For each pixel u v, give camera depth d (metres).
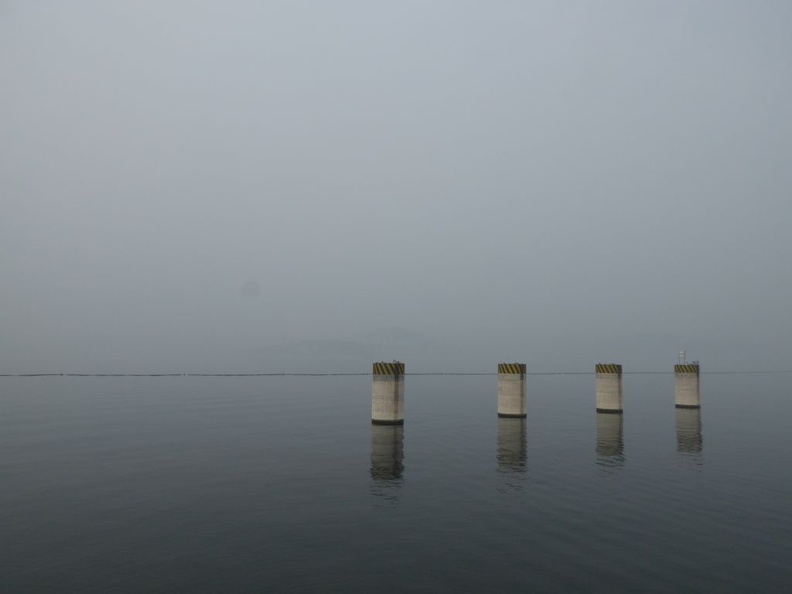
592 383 119.81
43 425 41.62
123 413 50.16
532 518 19.55
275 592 13.55
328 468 27.47
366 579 14.40
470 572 14.92
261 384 99.31
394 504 21.25
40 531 17.72
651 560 15.85
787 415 53.19
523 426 43.72
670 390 96.06
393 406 43.34
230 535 17.56
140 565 15.08
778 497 22.50
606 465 28.64
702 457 30.95
